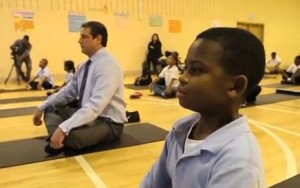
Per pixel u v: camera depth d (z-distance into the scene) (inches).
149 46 424.5
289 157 113.2
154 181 37.3
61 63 380.2
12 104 220.1
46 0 365.7
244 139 27.3
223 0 486.9
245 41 27.1
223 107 28.3
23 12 354.9
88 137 116.4
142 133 142.2
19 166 105.0
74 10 381.7
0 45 346.9
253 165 25.8
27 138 136.2
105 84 112.1
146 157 113.3
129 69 424.8
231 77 27.1
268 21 537.6
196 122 32.2
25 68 354.3
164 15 440.1
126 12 414.0
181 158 29.6
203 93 27.7
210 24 479.2
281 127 156.6
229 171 25.9
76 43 386.3
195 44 28.4
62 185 91.3
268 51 542.0
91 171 101.0
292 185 89.5
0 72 348.8
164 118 174.4
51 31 371.6
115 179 95.1
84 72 119.2
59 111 124.6
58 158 111.6
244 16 511.2
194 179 28.2
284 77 341.1
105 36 115.6
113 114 123.6
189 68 28.5
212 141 28.1
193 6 461.7
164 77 251.6
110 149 120.5
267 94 262.2
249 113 188.2
